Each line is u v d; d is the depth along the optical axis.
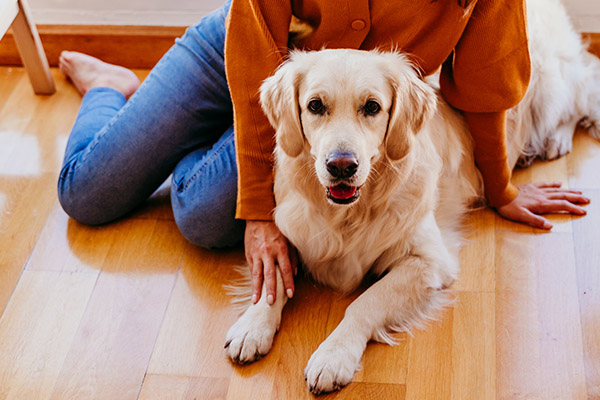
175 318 2.16
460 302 2.13
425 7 1.90
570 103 2.56
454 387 1.93
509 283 2.17
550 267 2.21
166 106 2.33
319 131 1.81
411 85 1.86
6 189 2.57
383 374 1.97
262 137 2.07
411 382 1.95
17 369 2.04
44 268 2.33
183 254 2.35
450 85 2.12
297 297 2.20
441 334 2.05
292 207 2.07
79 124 2.51
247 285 2.23
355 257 2.12
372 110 1.80
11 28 2.74
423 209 2.05
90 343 2.10
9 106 2.89
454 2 1.88
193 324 2.14
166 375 2.01
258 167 2.11
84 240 2.41
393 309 2.04
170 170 2.44
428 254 2.11
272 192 2.15
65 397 1.97
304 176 1.96
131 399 1.96
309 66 1.83
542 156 2.56
